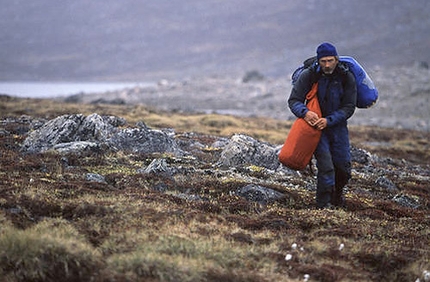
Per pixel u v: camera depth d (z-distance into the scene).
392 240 20.91
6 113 68.00
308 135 23.27
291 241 19.52
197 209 22.45
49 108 79.06
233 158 32.28
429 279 17.62
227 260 17.41
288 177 30.50
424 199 31.52
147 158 31.19
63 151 30.28
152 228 19.25
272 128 87.31
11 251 16.62
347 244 19.83
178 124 72.44
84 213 20.17
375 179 34.56
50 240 16.95
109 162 29.53
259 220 21.53
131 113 80.00
